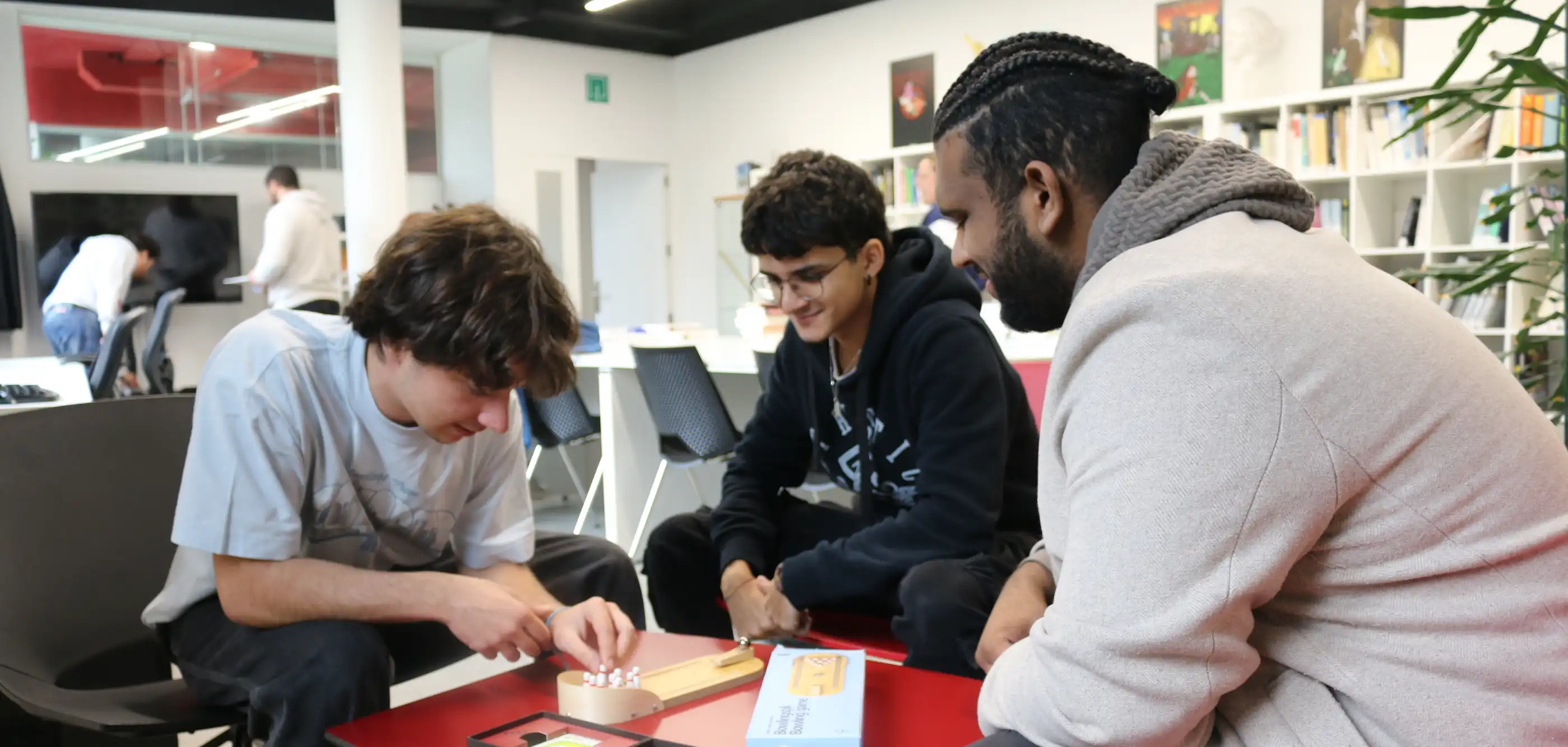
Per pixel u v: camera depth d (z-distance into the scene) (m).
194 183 8.12
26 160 7.48
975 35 7.57
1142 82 1.01
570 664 1.43
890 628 1.91
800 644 1.81
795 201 1.79
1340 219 5.76
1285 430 0.81
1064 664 0.87
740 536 2.05
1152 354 0.85
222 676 1.40
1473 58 5.30
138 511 1.71
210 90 8.18
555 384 1.35
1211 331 0.83
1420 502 0.83
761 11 8.70
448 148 9.03
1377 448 0.82
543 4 8.17
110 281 7.07
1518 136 5.04
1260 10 6.21
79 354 6.53
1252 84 6.19
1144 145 0.99
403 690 2.75
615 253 9.84
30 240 7.52
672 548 2.17
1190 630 0.81
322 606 1.41
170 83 8.01
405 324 1.30
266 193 8.46
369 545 1.61
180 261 8.04
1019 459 1.97
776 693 1.19
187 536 1.40
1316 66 6.05
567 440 4.65
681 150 9.68
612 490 4.38
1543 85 1.69
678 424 3.92
